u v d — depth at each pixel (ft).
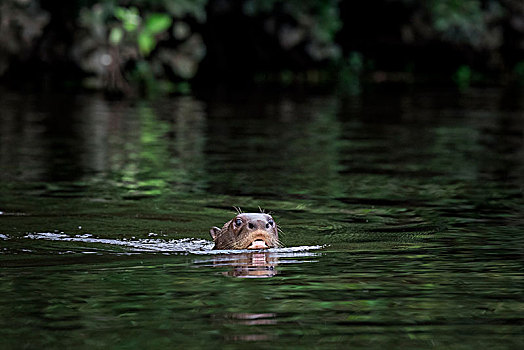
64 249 28.12
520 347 17.22
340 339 17.70
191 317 19.29
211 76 126.31
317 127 69.51
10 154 52.65
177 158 51.78
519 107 88.84
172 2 100.83
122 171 46.62
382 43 139.85
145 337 17.80
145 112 80.02
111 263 25.72
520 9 144.77
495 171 47.42
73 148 55.72
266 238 28.12
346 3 139.13
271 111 82.69
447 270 24.56
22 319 19.15
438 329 18.43
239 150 55.57
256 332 18.16
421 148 57.31
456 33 137.18
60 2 98.99
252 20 122.83
